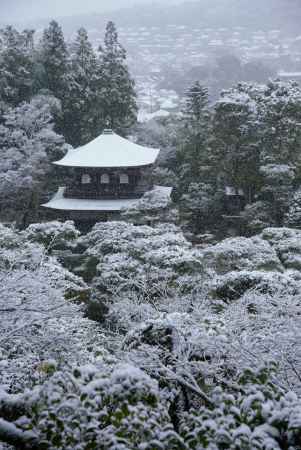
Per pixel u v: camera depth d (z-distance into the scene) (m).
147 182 50.53
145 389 4.27
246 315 9.62
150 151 50.94
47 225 29.62
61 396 4.23
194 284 18.27
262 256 24.88
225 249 24.86
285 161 45.91
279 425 4.03
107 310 20.16
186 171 52.84
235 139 47.41
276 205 42.69
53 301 9.74
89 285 25.25
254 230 43.22
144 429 3.92
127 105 65.50
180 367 6.22
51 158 53.88
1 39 65.44
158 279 19.44
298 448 3.88
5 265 11.90
